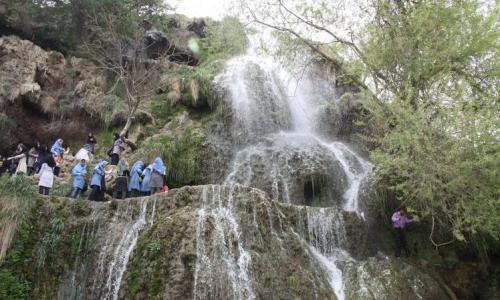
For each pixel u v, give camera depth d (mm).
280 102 18500
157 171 12031
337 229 10680
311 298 8609
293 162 14055
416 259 10594
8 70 18234
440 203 9625
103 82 20625
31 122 18531
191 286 7941
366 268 9656
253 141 16422
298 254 9391
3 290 8570
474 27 10938
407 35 11477
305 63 14875
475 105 9672
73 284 9102
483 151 8836
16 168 14688
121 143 15422
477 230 10438
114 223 9859
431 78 10891
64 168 14891
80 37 21781
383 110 10883
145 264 8469
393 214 11109
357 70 12414
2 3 20328
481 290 10406
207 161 15078
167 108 19469
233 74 19109
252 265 8641
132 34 22297
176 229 8656
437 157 9258
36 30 21156
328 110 17922
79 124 19266
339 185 13648
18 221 9344
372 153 10227
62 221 9766
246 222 9273
